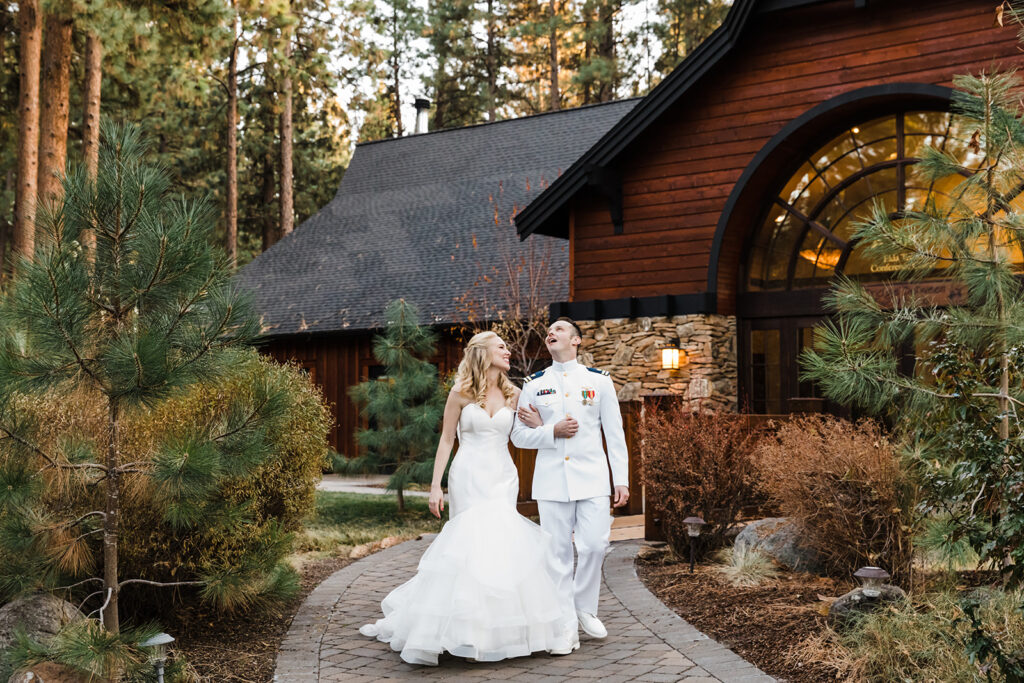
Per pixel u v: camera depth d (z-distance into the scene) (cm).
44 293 381
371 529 1024
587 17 2922
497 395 529
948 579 543
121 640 380
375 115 3003
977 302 472
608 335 1217
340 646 511
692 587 621
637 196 1208
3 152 1838
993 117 458
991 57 962
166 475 407
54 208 401
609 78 2847
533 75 3228
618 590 631
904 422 533
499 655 466
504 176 1988
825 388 502
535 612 478
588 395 529
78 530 466
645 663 456
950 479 429
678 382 1149
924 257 461
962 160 1000
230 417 452
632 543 831
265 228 3105
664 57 3103
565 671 450
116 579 441
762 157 1100
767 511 771
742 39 1118
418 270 1848
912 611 464
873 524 591
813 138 1124
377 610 600
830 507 594
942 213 471
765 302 1160
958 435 451
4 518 412
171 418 514
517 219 1253
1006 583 442
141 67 1427
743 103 1132
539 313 1466
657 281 1188
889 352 495
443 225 1945
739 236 1164
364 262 1956
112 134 414
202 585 541
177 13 1314
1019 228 438
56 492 452
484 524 491
